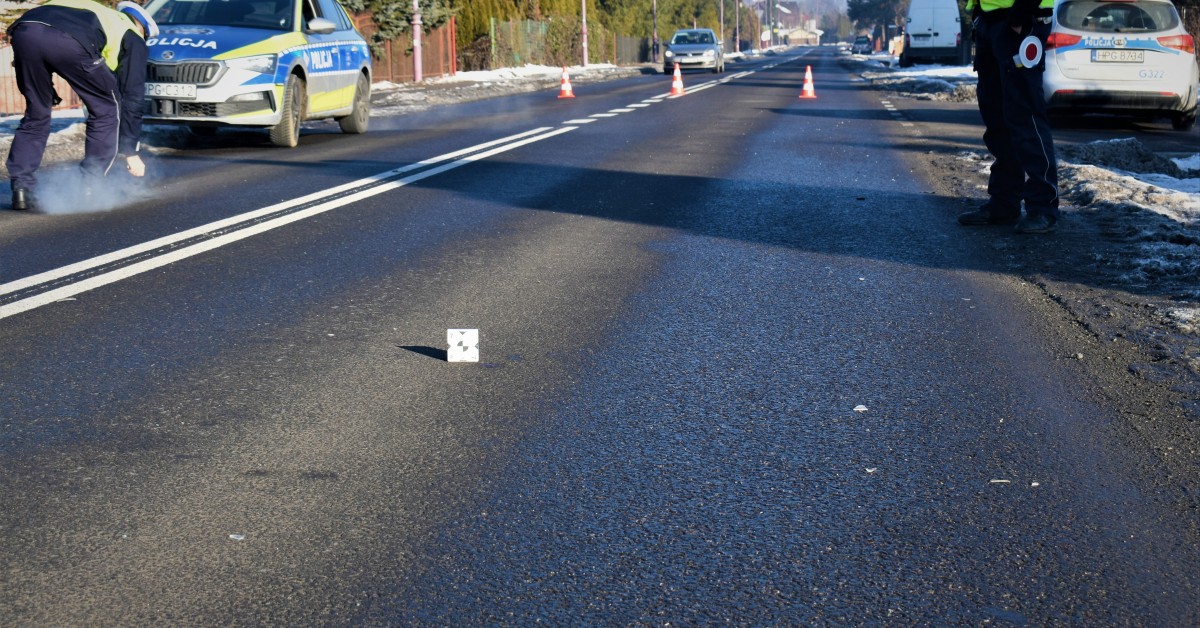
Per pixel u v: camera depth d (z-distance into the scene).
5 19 19.50
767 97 24.92
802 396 4.19
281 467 3.49
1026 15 7.27
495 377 4.41
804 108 20.80
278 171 10.88
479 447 3.67
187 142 14.02
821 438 3.76
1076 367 4.51
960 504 3.23
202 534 3.02
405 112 20.17
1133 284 5.93
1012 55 7.32
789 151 12.85
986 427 3.85
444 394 4.20
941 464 3.53
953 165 11.45
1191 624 2.57
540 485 3.36
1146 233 7.17
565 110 20.45
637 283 6.05
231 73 12.71
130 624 2.56
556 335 5.02
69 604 2.65
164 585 2.75
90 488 3.31
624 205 8.75
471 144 13.61
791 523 3.11
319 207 8.56
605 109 20.69
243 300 5.63
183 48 12.76
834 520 3.13
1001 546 2.96
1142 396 4.14
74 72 8.68
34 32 8.37
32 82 8.45
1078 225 7.75
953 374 4.45
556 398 4.16
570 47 63.12
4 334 4.96
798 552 2.93
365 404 4.07
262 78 12.85
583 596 2.70
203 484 3.35
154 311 5.40
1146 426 3.84
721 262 6.60
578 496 3.28
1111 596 2.70
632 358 4.67
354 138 14.79
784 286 5.99
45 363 4.54
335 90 14.60
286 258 6.66
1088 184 9.17
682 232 7.58
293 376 4.40
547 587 2.75
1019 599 2.69
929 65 53.94
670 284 6.03
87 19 8.79
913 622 2.58
